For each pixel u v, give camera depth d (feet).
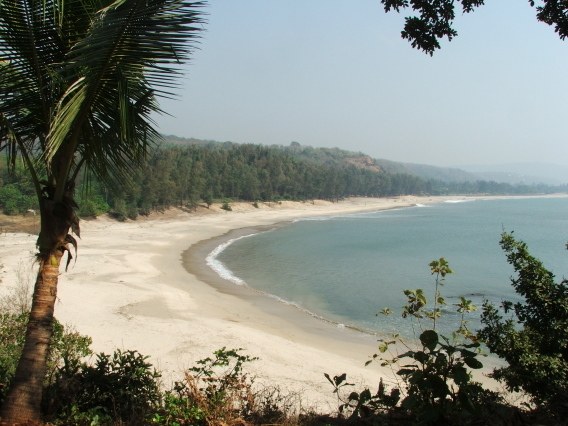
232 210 295.69
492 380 44.88
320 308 80.53
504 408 16.83
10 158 18.20
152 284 86.28
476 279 110.63
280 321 70.28
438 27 21.40
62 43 16.31
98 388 19.75
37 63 16.11
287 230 225.76
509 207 538.88
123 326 57.26
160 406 18.57
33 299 17.37
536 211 454.81
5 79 16.16
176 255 130.52
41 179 18.48
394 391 17.02
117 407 18.75
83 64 14.83
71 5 15.75
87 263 102.68
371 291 94.89
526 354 20.45
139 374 20.13
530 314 22.41
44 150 16.28
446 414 14.26
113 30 14.39
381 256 145.89
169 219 230.07
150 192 221.87
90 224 183.62
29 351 17.12
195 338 54.34
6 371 21.39
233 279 102.17
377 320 73.05
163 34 14.93
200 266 116.16
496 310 23.12
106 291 76.13
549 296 21.61
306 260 134.31
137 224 201.16
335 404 36.22
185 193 260.62
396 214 380.17
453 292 95.50
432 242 188.03
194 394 17.85
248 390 19.38
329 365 49.52
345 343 60.95
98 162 17.72
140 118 17.38
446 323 68.80
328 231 226.99
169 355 47.73
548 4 19.51
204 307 73.15
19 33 15.58
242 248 156.35
